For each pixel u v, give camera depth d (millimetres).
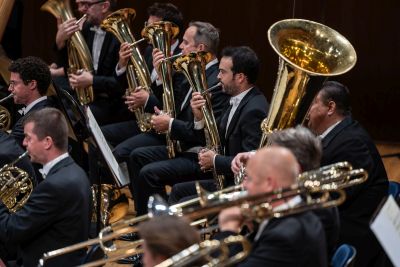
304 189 7125
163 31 13609
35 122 9531
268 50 19953
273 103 10312
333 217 8484
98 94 15625
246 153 10445
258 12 19828
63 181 9398
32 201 9398
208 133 12000
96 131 11148
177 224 6605
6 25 16812
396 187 10688
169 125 12977
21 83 12094
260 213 7066
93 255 8641
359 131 10703
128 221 7918
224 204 7055
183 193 12320
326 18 19344
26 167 10586
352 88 19516
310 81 10031
